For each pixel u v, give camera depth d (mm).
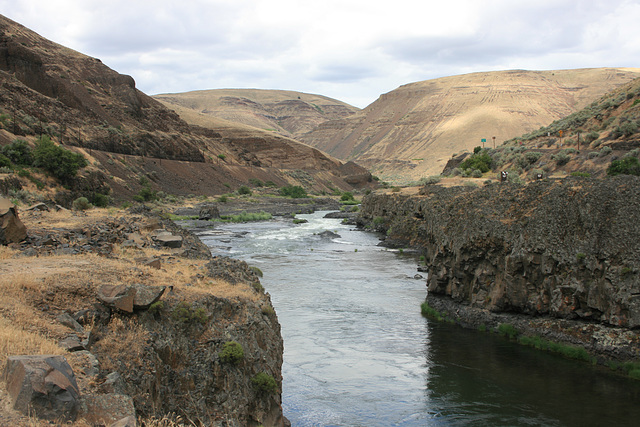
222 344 14961
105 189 87938
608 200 25578
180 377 13438
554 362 24922
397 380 23375
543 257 27438
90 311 12984
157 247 25562
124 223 28547
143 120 168000
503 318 29453
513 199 31203
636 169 57156
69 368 9430
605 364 24094
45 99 121875
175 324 14297
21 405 8148
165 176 140000
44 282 13781
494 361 25344
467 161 104875
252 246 65812
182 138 171000
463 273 32594
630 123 74125
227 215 108562
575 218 26562
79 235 23016
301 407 20609
